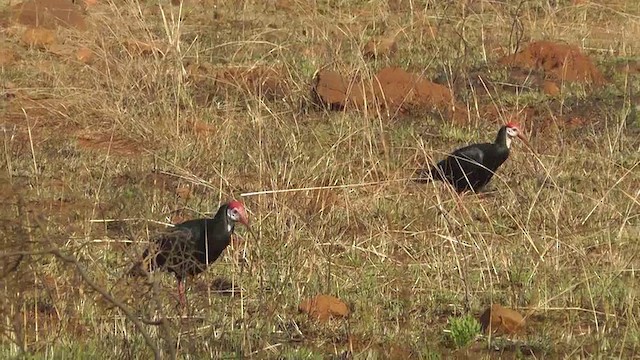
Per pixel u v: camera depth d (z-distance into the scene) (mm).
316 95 23812
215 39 28625
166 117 21953
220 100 23922
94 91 22938
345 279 15586
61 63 26109
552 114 23766
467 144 22328
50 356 12227
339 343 13773
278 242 16281
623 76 27703
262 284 14500
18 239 11680
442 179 18734
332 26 29781
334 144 19984
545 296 14984
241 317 13844
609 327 14172
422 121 23406
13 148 20125
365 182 18688
